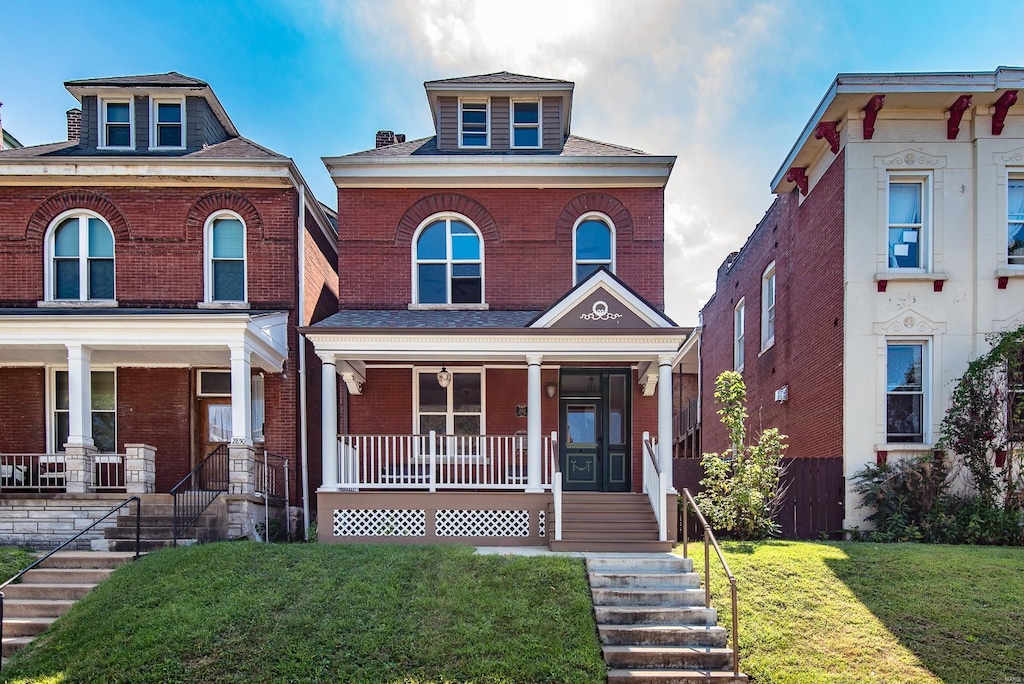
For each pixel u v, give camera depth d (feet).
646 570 33.01
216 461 47.88
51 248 47.70
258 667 25.08
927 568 32.19
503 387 48.03
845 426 42.86
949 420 41.14
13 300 47.14
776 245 58.54
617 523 39.17
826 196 47.29
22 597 31.37
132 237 47.44
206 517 39.04
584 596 29.94
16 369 47.37
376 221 48.93
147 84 49.78
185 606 28.45
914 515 40.75
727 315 76.38
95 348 42.16
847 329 43.39
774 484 39.86
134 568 32.04
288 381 47.11
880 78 42.04
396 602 29.04
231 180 47.42
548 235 48.98
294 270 48.01
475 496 40.04
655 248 48.80
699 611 28.73
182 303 47.32
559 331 40.32
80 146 50.42
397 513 40.01
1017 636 26.63
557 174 48.37
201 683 24.31
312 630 27.09
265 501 42.57
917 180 44.52
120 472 46.98
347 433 47.37
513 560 32.83
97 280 47.96
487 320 44.91
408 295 48.57
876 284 43.47
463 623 27.61
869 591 30.19
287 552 33.81
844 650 26.27
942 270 43.42
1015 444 40.42
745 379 69.05
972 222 43.65
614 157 47.75
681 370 78.13
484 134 51.55
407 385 47.85
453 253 49.44
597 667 25.67
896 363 43.96
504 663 25.38
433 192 49.14
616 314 41.06
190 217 47.70
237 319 40.75
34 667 25.45
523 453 46.70
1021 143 43.47
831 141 45.55
